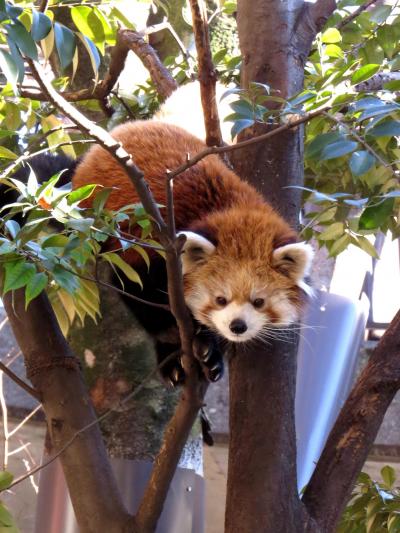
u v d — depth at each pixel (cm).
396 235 422
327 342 463
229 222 369
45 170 434
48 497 388
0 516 284
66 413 308
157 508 279
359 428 303
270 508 284
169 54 530
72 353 327
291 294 375
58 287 333
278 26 378
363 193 415
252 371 312
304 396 459
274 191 366
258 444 295
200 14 279
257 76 371
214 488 667
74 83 492
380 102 253
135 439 402
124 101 466
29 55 229
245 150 368
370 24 443
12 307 315
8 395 662
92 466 299
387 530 374
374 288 664
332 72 338
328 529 291
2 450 654
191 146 389
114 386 411
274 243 366
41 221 241
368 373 312
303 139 372
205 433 367
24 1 308
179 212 371
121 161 210
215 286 366
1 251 239
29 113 376
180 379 387
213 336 374
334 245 406
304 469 447
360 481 399
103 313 420
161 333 388
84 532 291
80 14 328
